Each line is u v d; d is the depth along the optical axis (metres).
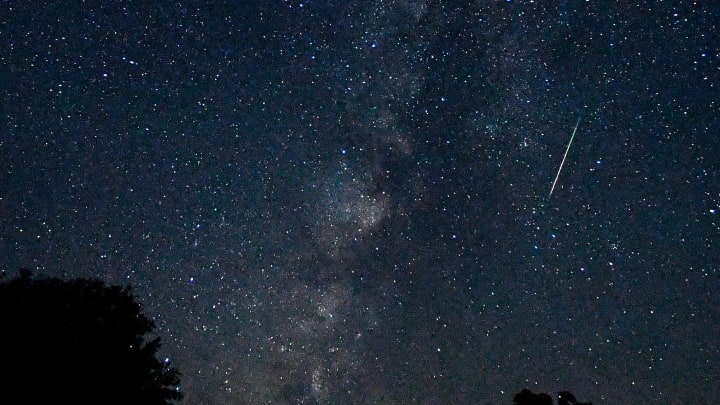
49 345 6.02
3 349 5.82
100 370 6.26
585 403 6.03
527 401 6.07
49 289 6.41
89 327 6.45
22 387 5.80
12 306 6.03
